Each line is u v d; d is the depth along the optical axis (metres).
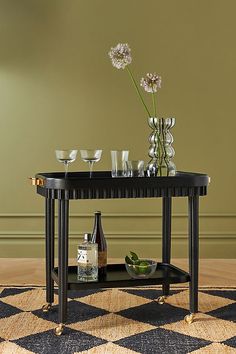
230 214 4.57
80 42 4.49
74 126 4.52
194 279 2.96
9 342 2.64
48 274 3.09
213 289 3.56
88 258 2.89
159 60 4.52
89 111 4.52
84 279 2.89
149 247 4.56
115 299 3.34
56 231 4.56
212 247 4.58
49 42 4.48
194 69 4.53
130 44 4.50
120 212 4.56
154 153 3.14
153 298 3.36
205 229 4.58
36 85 4.49
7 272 4.06
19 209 4.52
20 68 4.48
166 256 3.29
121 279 2.91
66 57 4.49
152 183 2.85
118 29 4.50
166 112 4.54
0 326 2.86
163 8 4.50
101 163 4.54
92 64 4.50
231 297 3.38
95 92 4.52
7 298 3.35
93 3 4.48
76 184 2.74
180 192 2.91
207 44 4.52
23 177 4.52
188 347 2.58
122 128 4.53
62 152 3.01
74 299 3.33
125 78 4.52
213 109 4.55
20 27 4.47
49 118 4.50
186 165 4.56
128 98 4.52
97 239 3.05
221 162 4.57
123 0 4.49
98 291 3.50
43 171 4.52
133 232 4.56
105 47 4.50
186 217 4.56
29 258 4.53
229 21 4.52
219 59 4.54
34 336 2.72
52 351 2.54
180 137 4.55
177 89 4.53
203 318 2.99
